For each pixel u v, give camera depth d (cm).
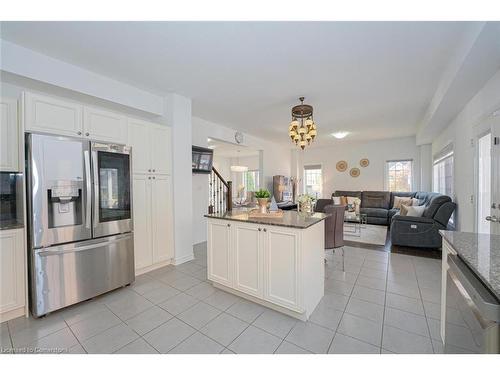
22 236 198
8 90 235
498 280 88
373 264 329
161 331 182
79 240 222
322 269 235
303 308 192
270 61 244
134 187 286
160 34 199
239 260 232
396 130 570
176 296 240
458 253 121
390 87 312
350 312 207
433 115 364
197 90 321
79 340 171
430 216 390
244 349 162
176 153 334
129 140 280
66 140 213
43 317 201
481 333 87
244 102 367
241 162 1073
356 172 743
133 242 269
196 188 454
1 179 219
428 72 271
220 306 220
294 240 194
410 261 340
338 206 304
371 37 203
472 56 197
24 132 198
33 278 196
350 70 264
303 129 344
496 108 228
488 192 268
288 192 772
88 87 263
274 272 207
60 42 209
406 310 209
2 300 189
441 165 519
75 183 219
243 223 227
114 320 197
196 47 219
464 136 331
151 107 328
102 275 237
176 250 333
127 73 271
